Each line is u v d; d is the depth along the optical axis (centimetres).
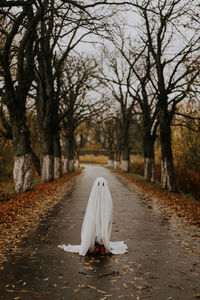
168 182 1848
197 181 2138
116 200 1524
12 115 1580
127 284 459
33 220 963
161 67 1841
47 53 2159
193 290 439
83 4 1416
